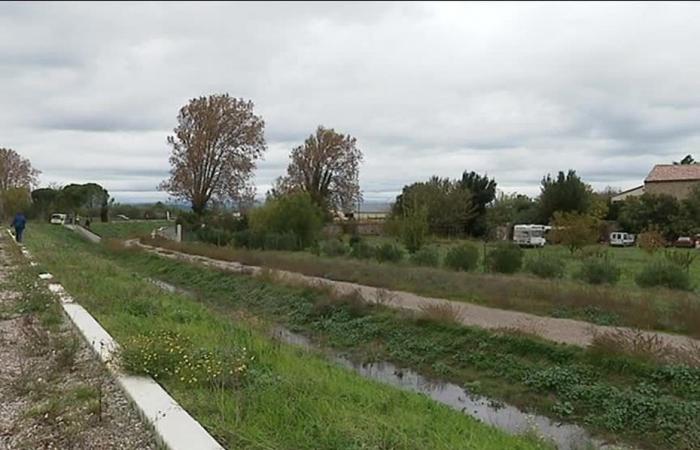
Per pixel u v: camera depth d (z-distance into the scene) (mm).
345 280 20312
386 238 37125
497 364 10852
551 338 11359
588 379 9523
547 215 47688
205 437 4230
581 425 8477
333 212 53312
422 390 10125
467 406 9344
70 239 39469
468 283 17297
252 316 15148
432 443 4734
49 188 63188
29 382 5773
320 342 13734
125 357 5914
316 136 54812
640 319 12461
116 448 4254
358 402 5875
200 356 6168
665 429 7855
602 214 44219
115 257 32188
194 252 33062
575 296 14445
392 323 13711
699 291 16797
